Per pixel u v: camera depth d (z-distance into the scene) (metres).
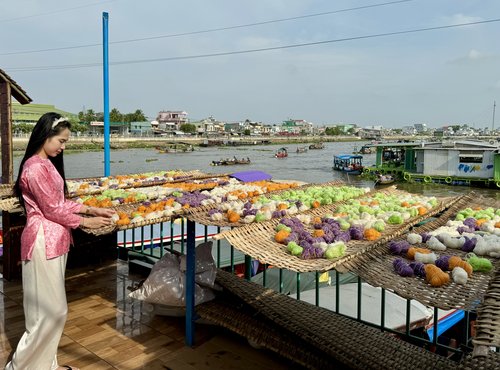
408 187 33.12
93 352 4.02
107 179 8.44
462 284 2.79
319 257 3.29
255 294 4.11
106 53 9.13
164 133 106.50
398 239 3.83
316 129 173.25
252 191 6.73
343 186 7.36
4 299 5.25
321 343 3.39
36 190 3.22
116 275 6.16
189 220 4.15
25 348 3.30
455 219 4.69
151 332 4.42
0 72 7.26
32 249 3.24
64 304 3.39
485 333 2.06
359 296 4.08
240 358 3.93
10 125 7.59
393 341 3.46
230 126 145.38
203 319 4.47
